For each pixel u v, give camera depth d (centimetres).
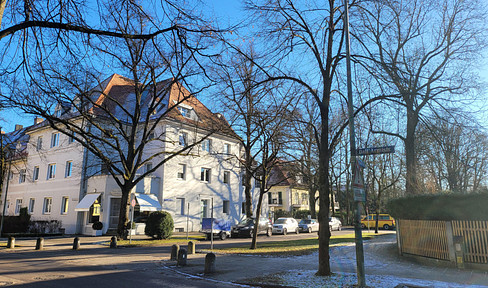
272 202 5634
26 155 3684
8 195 3859
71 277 1002
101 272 1102
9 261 1355
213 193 3431
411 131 1585
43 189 3300
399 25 1371
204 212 3378
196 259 1414
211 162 3447
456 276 970
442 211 1160
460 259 1079
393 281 889
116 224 2772
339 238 2428
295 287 835
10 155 3130
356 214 856
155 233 2258
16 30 690
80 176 2884
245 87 1188
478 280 909
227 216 3556
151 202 2805
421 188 1814
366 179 3322
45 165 3347
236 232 2603
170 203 2989
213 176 3466
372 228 4156
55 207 3105
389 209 1414
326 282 882
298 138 1583
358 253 838
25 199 3531
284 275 1005
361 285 822
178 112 3198
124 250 1773
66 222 2936
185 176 3169
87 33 734
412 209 1277
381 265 1182
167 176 2992
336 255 1461
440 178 2505
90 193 2842
